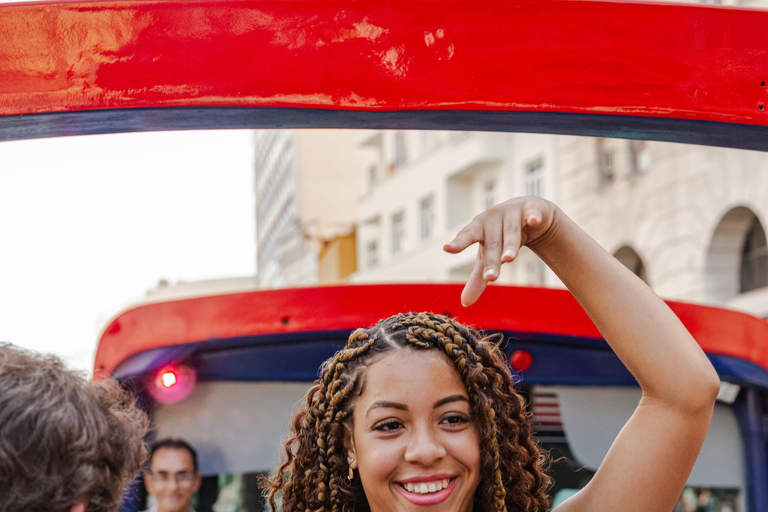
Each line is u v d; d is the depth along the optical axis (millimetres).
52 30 1807
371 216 29938
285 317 4055
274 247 48688
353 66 1824
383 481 1763
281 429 4117
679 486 1860
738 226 15141
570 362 4211
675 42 1863
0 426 1461
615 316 1767
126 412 1714
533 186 22125
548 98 1835
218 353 4125
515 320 4098
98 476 1554
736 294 15234
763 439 4387
